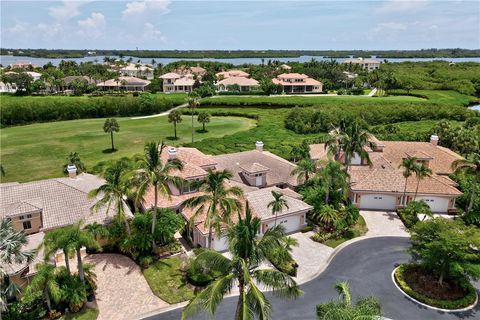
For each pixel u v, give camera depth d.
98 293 30.17
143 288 30.98
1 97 126.69
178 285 31.12
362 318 20.03
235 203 31.33
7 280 27.81
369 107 103.81
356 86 160.75
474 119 83.56
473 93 151.88
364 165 54.12
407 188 46.25
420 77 172.62
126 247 35.31
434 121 99.06
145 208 40.00
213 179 31.50
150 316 27.56
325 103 113.31
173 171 42.81
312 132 88.19
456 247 28.36
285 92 153.50
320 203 42.81
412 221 42.50
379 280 32.06
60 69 188.88
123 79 152.12
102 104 110.38
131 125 99.12
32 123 101.19
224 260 21.19
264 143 75.38
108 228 36.75
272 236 22.36
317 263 34.78
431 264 30.03
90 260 35.06
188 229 38.88
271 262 33.31
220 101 125.81
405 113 103.12
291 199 41.66
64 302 27.81
